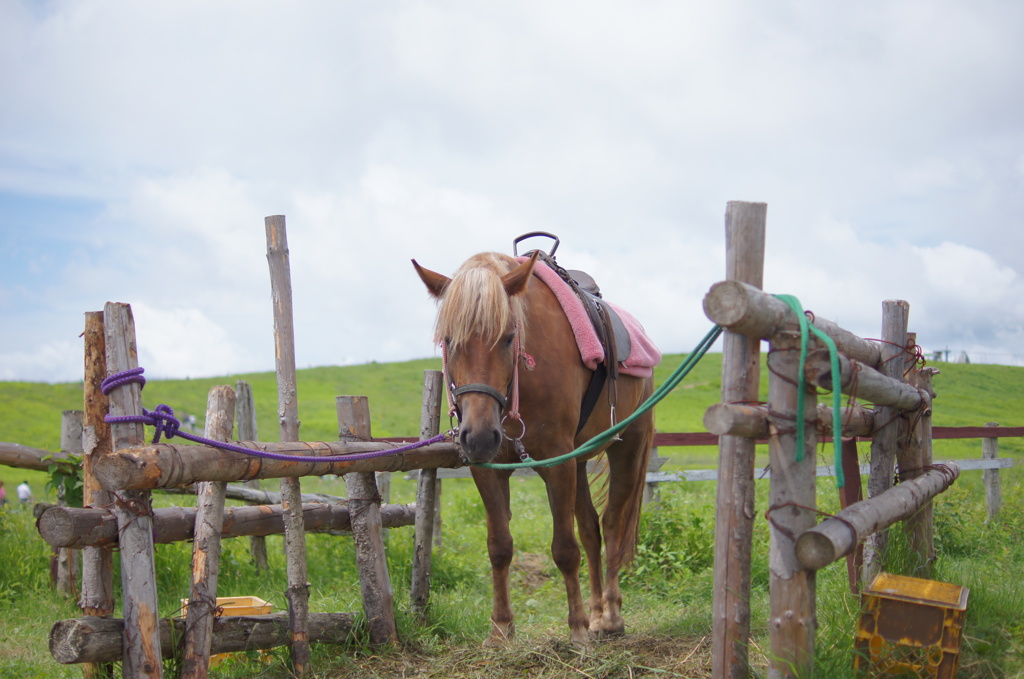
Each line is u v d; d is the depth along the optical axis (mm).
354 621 3682
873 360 3584
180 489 5309
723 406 2383
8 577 5312
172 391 29094
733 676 2584
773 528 2543
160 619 3035
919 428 3752
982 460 7930
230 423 3168
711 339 2812
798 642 2506
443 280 3559
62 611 4816
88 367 2916
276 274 3438
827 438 3062
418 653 3664
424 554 4109
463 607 4484
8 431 20547
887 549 3660
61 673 3518
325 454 3383
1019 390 28406
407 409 27312
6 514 6027
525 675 3324
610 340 4047
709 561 5730
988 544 6066
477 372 3193
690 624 4020
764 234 2590
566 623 4422
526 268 3354
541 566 6012
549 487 3668
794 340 2506
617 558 4316
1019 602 3570
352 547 5777
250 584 5375
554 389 3551
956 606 2684
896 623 2764
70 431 5621
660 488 6703
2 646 4066
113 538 2781
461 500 8914
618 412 4219
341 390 31234
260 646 3305
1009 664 2945
